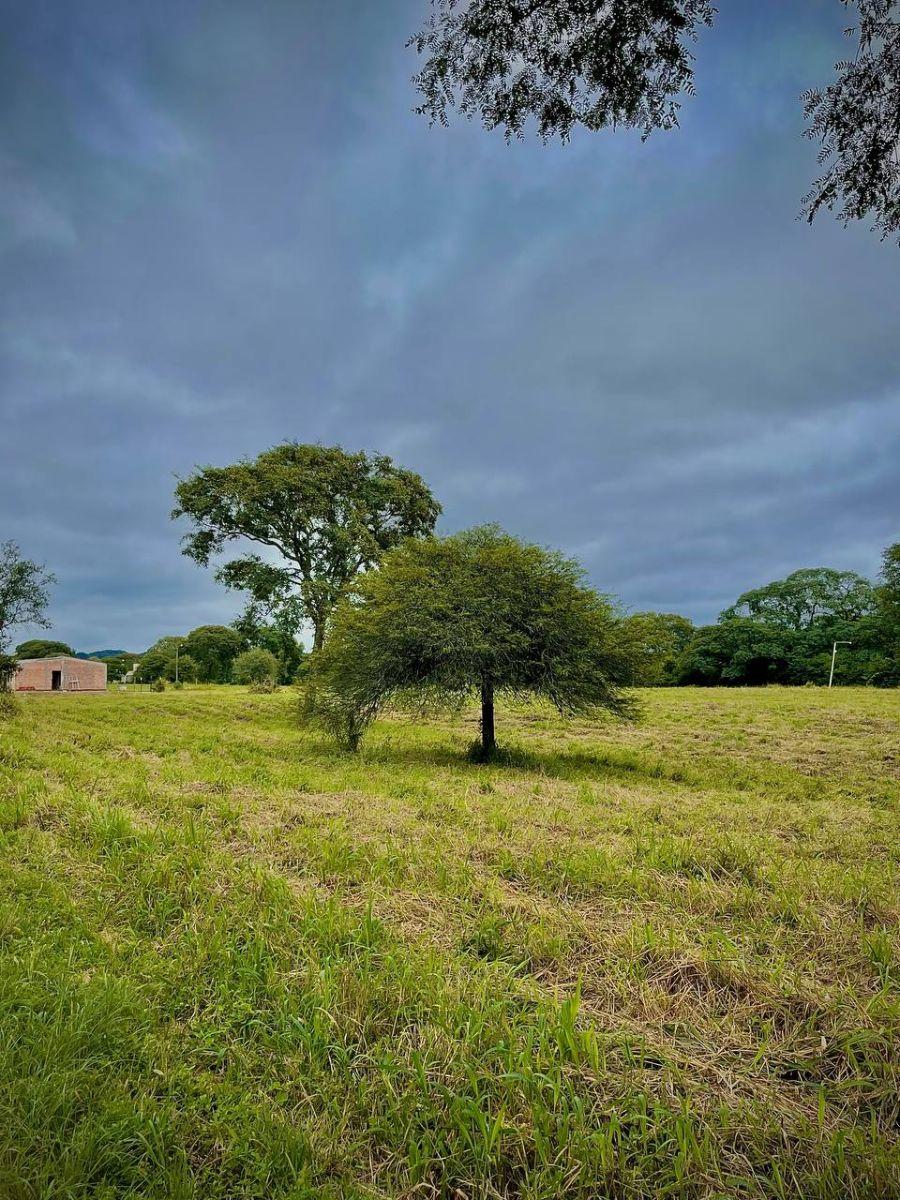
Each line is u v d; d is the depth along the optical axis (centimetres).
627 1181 241
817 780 1251
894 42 435
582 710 1425
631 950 415
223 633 8725
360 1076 296
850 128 469
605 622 1417
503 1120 258
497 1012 335
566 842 667
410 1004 349
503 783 1105
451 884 530
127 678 9919
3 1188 223
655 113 484
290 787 988
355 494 3466
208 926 439
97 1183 237
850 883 547
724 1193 237
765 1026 337
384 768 1242
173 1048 312
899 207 486
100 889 508
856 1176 245
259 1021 329
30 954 389
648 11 435
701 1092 290
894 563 4903
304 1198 229
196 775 1032
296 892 511
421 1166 244
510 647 1351
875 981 387
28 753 1167
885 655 5584
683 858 618
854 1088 295
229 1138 258
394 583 1452
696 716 2552
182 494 3347
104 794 848
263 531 3359
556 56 462
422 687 1471
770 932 460
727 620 6900
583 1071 296
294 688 1650
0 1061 285
